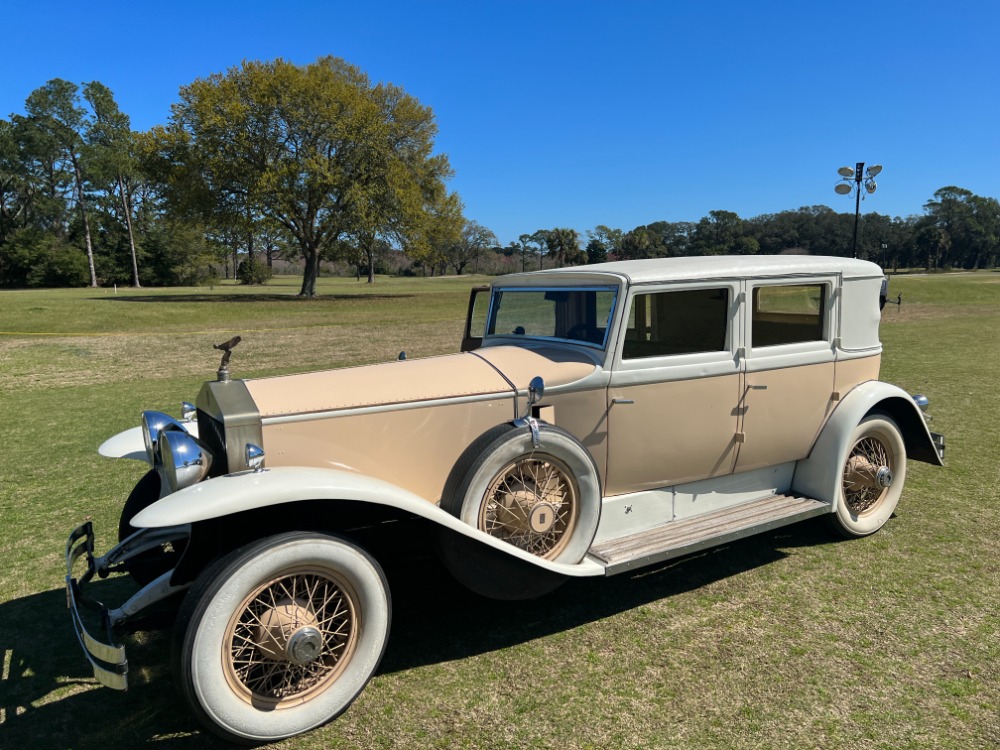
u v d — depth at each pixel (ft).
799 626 10.66
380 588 8.53
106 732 8.50
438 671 9.68
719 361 11.69
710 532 11.53
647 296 10.93
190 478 8.78
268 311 95.25
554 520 10.11
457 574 9.26
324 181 127.34
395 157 134.51
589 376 10.68
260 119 125.39
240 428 8.98
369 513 9.95
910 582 12.07
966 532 14.34
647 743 8.04
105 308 91.56
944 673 9.30
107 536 15.15
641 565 10.52
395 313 91.91
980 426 23.84
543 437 9.75
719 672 9.47
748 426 12.29
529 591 9.88
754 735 8.11
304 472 8.47
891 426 13.97
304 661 7.95
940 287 110.42
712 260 12.21
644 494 11.79
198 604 7.45
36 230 237.25
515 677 9.48
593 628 10.80
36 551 14.43
